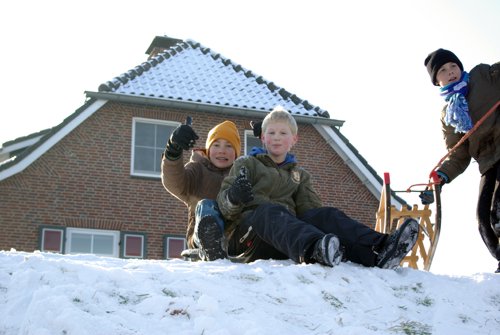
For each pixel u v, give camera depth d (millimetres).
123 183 19172
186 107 20000
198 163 5926
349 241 4699
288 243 4543
